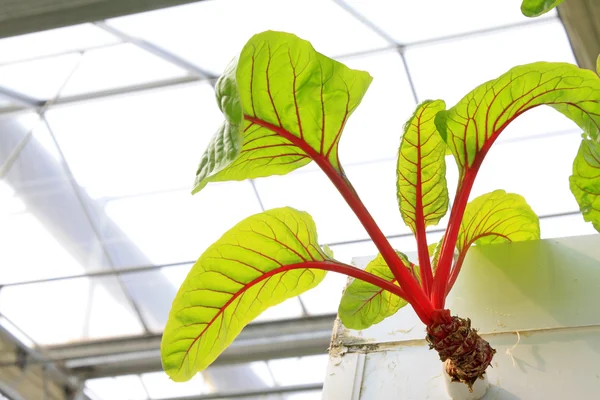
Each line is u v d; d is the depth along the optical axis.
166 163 4.40
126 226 4.77
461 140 0.78
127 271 5.02
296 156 0.78
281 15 3.31
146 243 4.85
